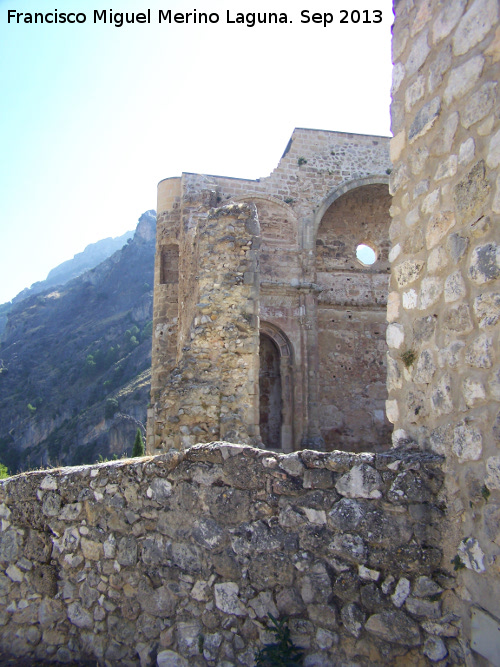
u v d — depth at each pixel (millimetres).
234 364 9500
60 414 98375
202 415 9109
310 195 24312
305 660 4262
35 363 122625
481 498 4012
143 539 5008
